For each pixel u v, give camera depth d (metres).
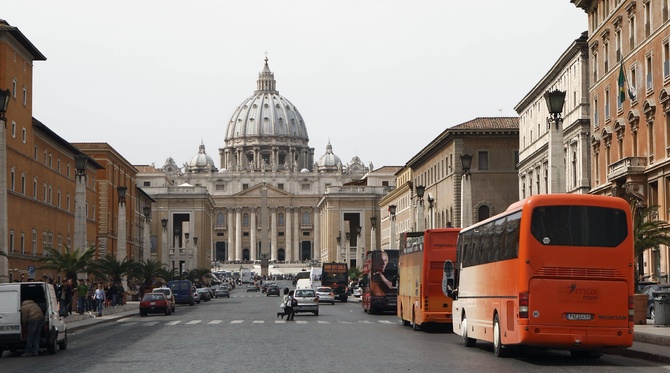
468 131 116.25
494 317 31.00
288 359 29.33
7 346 33.91
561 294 27.66
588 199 27.98
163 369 26.41
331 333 45.06
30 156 85.31
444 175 124.81
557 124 43.25
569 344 27.61
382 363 27.86
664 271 57.84
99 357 31.41
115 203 130.50
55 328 33.75
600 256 27.77
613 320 27.72
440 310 45.31
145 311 71.31
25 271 82.62
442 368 26.22
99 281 88.25
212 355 31.27
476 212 116.19
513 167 116.44
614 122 67.56
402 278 53.91
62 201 99.75
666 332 37.56
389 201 186.25
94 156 124.19
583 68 81.12
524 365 27.23
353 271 177.25
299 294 69.38
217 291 138.50
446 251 45.59
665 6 57.59
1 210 46.72
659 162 58.22
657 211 58.97
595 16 73.25
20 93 81.75
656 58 58.94
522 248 27.92
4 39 76.62
